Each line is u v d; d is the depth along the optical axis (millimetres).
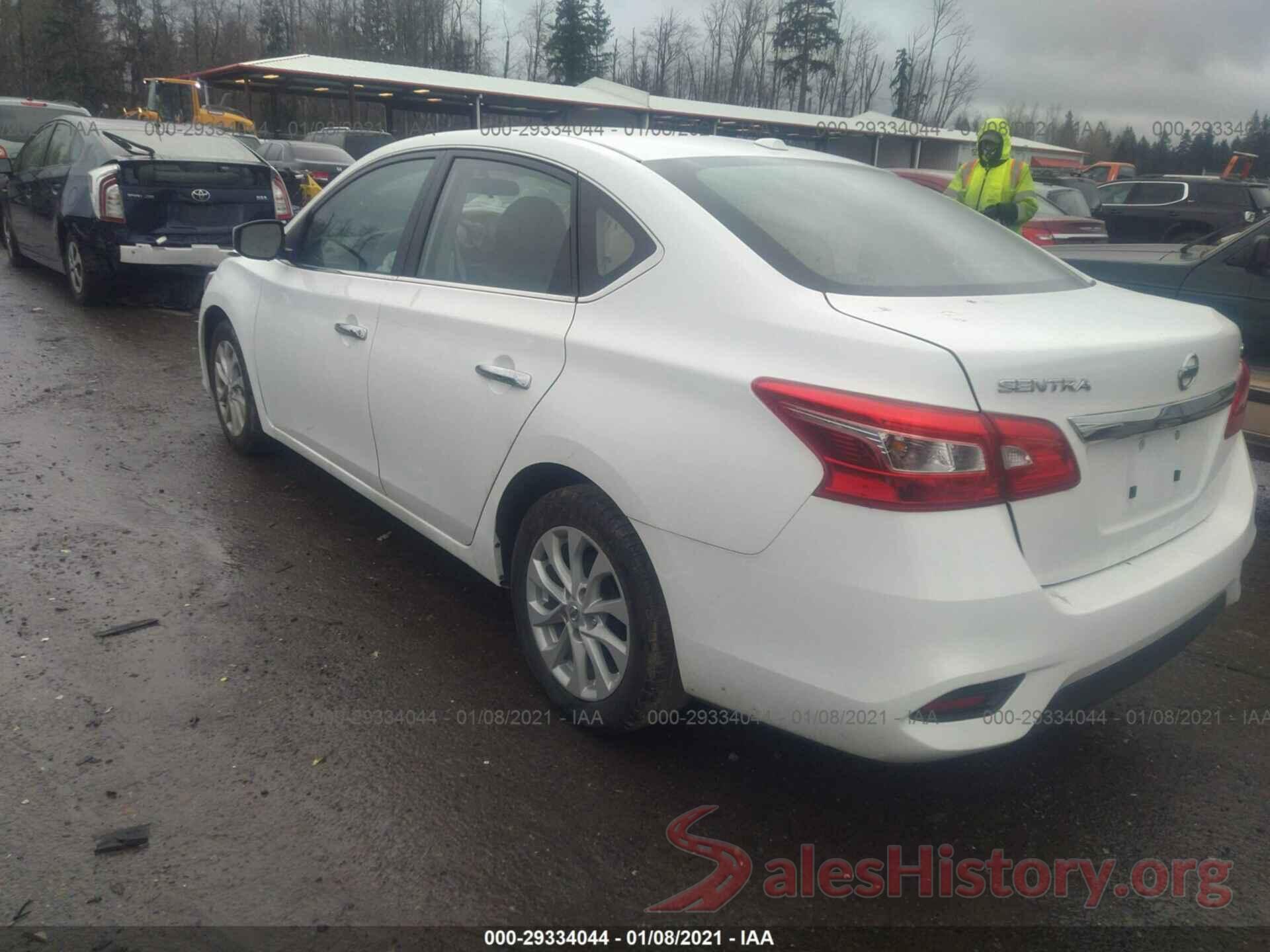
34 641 3406
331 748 2928
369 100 25953
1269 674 3592
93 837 2518
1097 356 2369
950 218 3383
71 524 4367
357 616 3721
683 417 2541
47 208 9750
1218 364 2742
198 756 2857
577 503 2863
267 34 61969
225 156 9180
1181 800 2867
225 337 5172
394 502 3844
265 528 4461
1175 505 2746
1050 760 3029
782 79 51312
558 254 3096
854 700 2277
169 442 5535
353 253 4086
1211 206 17469
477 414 3209
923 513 2193
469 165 3592
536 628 3125
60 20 54469
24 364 7074
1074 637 2332
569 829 2641
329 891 2391
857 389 2270
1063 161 38156
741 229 2742
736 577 2441
